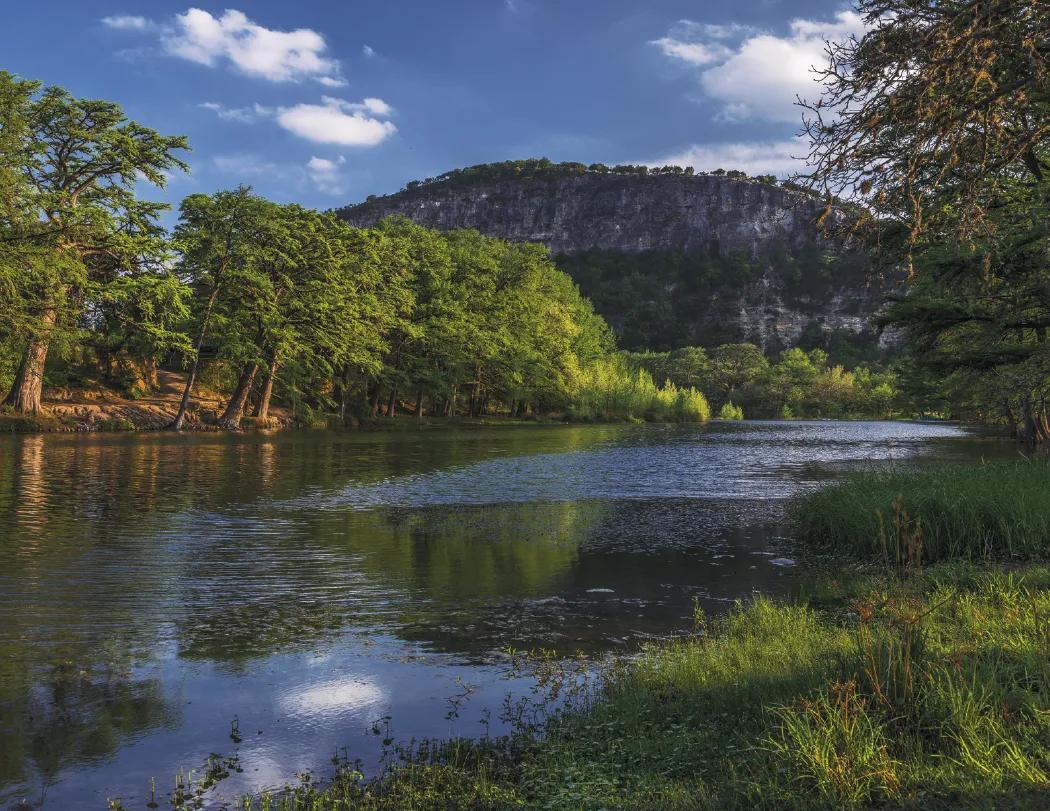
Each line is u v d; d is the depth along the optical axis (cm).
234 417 5119
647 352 18375
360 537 1355
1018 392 2420
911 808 357
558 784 439
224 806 427
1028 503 1108
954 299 2184
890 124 566
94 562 1098
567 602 924
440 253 7381
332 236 5569
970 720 425
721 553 1241
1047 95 628
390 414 7275
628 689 598
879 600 738
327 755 500
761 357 17062
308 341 5525
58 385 4916
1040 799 343
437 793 441
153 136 4400
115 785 453
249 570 1073
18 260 3531
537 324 8906
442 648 737
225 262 4850
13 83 3462
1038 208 1240
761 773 410
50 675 645
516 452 3631
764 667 611
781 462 3159
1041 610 670
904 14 540
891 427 8669
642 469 2808
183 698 597
